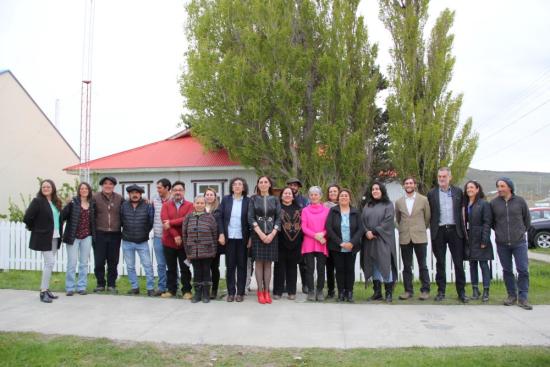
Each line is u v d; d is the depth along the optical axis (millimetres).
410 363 4812
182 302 7887
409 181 8172
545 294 8586
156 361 5078
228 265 7992
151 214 8688
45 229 7863
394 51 13891
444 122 13398
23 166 23688
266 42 13867
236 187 8086
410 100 13500
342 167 13609
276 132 13992
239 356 5211
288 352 5316
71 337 5891
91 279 10438
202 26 15070
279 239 8234
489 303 7770
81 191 8547
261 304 7734
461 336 5859
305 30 14469
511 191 7590
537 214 19562
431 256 10234
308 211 8141
